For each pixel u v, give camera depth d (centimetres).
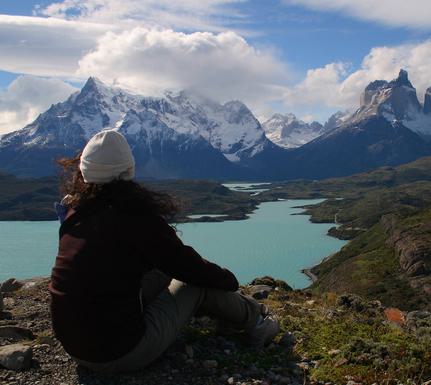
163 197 210
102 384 211
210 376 225
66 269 201
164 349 219
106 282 197
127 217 200
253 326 251
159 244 200
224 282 220
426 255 4181
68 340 204
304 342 272
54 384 213
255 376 230
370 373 234
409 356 245
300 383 229
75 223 207
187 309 225
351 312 363
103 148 200
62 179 221
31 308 327
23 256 5338
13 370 225
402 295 3803
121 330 201
